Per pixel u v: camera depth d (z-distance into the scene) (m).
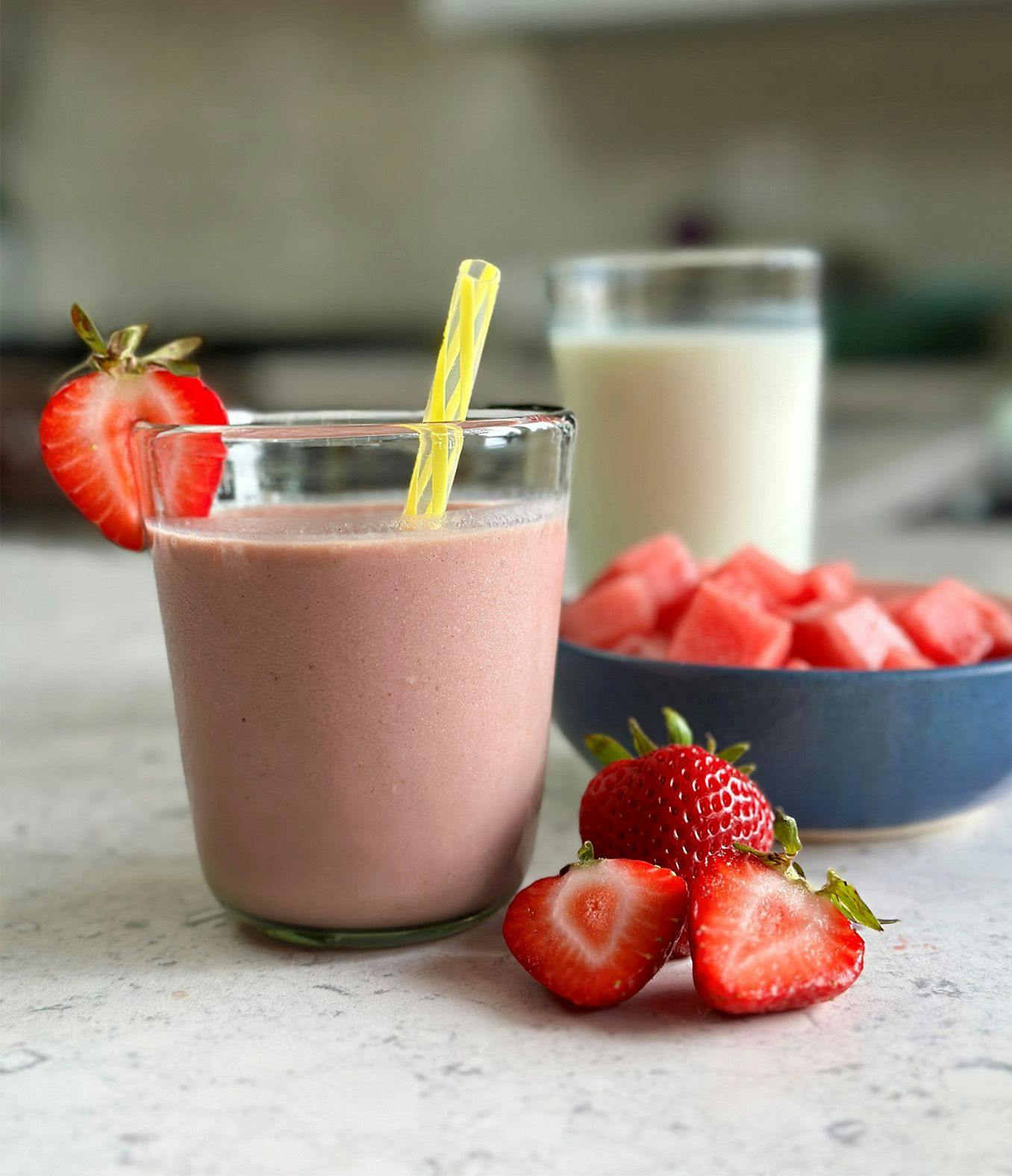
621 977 0.35
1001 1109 0.32
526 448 0.38
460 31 1.80
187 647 0.37
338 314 2.14
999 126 1.83
